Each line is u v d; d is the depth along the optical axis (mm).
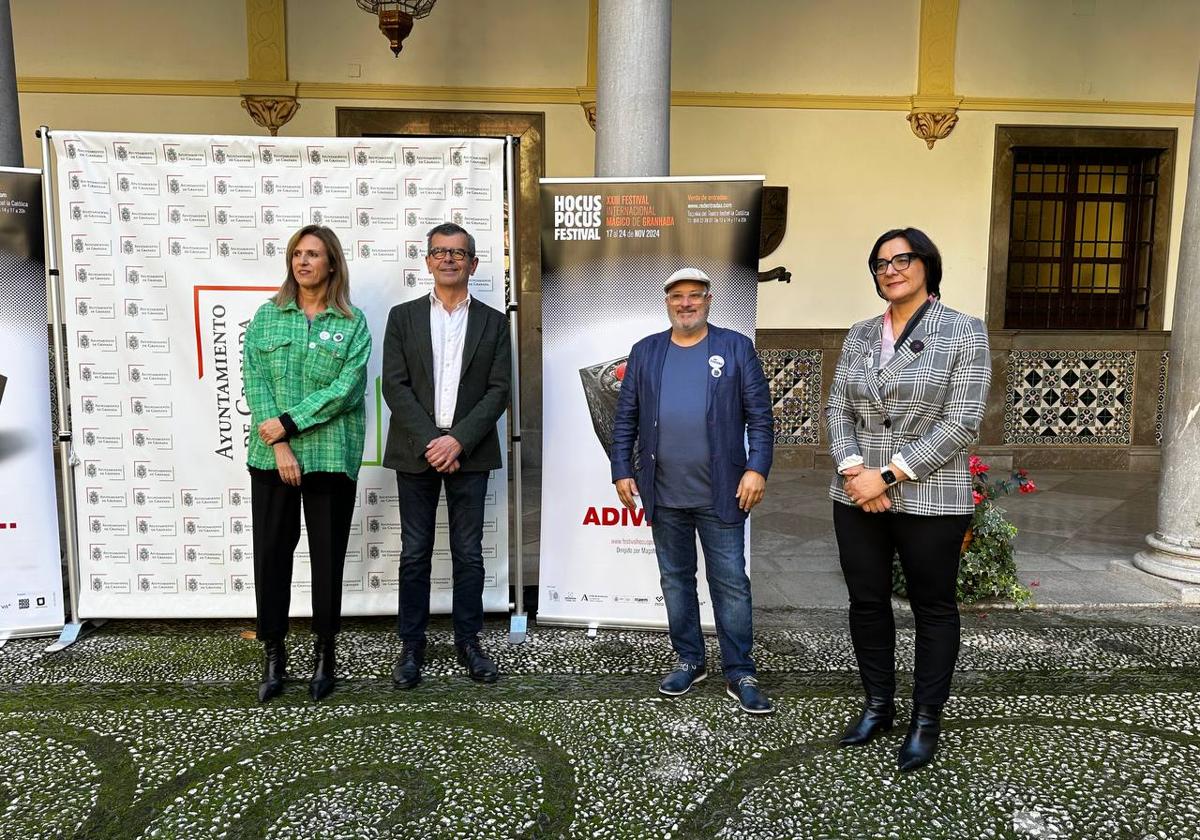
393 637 3520
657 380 2809
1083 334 7148
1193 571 4023
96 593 3547
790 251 7113
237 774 2434
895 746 2582
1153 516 5582
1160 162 7230
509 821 2217
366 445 3553
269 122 6652
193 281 3398
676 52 6848
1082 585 4168
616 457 2924
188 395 3467
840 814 2242
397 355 3016
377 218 3420
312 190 3391
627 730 2705
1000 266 7188
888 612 2588
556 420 3508
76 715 2805
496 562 3691
